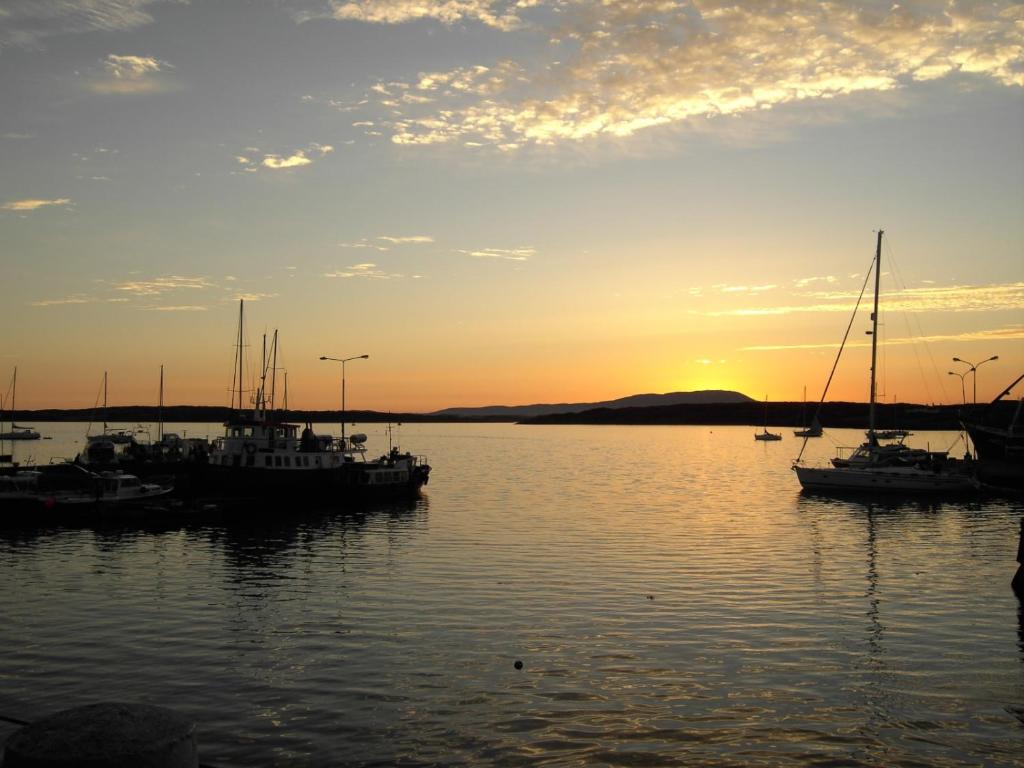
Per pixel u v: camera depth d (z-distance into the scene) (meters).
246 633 31.06
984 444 90.25
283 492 74.50
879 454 95.75
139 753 7.72
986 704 23.77
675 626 31.94
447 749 20.70
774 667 26.94
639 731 21.86
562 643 29.62
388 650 28.78
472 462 160.88
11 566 46.16
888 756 20.45
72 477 71.81
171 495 76.19
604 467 144.62
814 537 56.59
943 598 37.00
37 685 25.19
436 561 46.84
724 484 106.06
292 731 21.72
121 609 35.16
